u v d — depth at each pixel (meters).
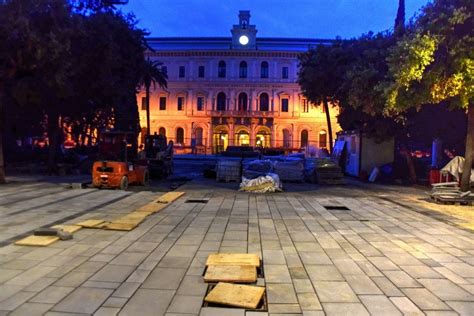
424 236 9.48
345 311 5.20
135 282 6.17
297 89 75.56
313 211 13.02
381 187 21.34
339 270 6.87
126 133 23.33
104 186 18.12
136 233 9.46
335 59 28.95
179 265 7.05
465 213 12.89
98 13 22.59
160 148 26.58
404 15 26.30
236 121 76.19
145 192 17.28
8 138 32.19
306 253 7.93
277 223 10.93
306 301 5.52
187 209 13.10
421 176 25.88
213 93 76.81
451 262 7.37
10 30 16.17
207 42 78.25
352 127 28.73
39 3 17.12
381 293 5.82
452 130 21.56
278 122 75.81
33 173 25.59
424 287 6.07
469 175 15.78
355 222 11.18
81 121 33.00
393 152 26.20
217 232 9.71
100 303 5.34
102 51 21.56
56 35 17.45
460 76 13.58
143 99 77.12
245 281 6.18
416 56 13.62
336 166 22.73
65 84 18.92
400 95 15.02
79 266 6.89
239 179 22.55
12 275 6.38
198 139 76.94
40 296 5.55
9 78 18.50
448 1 14.15
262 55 75.94
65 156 30.88
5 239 8.61
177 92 77.25
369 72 19.14
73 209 12.58
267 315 5.07
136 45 27.27
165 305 5.32
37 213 11.76
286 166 23.20
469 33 13.83
